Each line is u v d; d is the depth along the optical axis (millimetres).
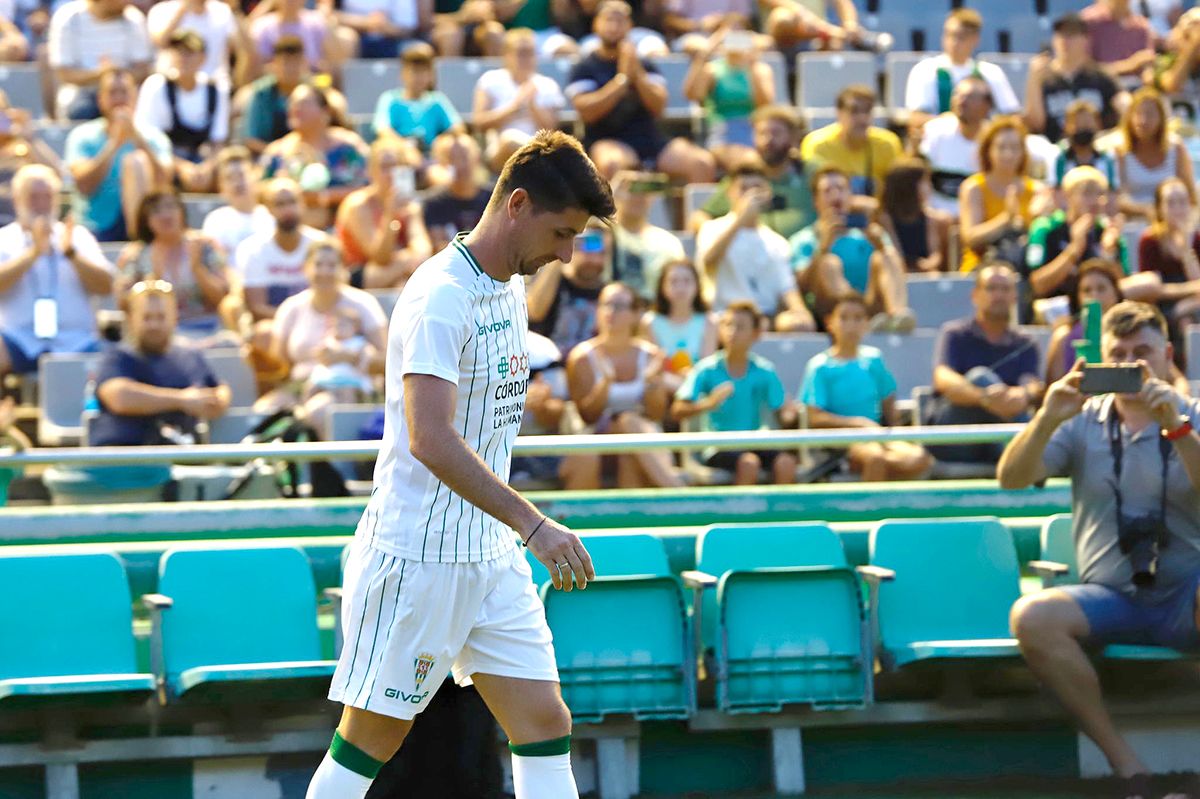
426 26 41062
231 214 30719
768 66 37219
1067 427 19672
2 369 26891
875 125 38938
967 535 20719
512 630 13133
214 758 18875
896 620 20266
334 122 33656
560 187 12359
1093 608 19172
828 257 29719
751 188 30562
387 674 12812
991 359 25375
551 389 25312
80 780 18547
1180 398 19281
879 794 19453
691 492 21641
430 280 12398
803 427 25359
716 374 25062
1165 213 29812
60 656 18297
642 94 35000
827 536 20438
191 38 33906
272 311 28266
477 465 12078
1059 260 29641
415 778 16719
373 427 23203
